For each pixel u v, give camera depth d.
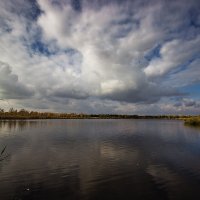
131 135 45.97
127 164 19.41
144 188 13.33
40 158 21.84
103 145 30.78
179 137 41.03
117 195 12.29
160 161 20.61
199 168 17.89
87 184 14.07
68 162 20.22
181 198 11.84
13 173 16.62
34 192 12.74
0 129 61.59
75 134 47.91
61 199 11.79
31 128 66.81
